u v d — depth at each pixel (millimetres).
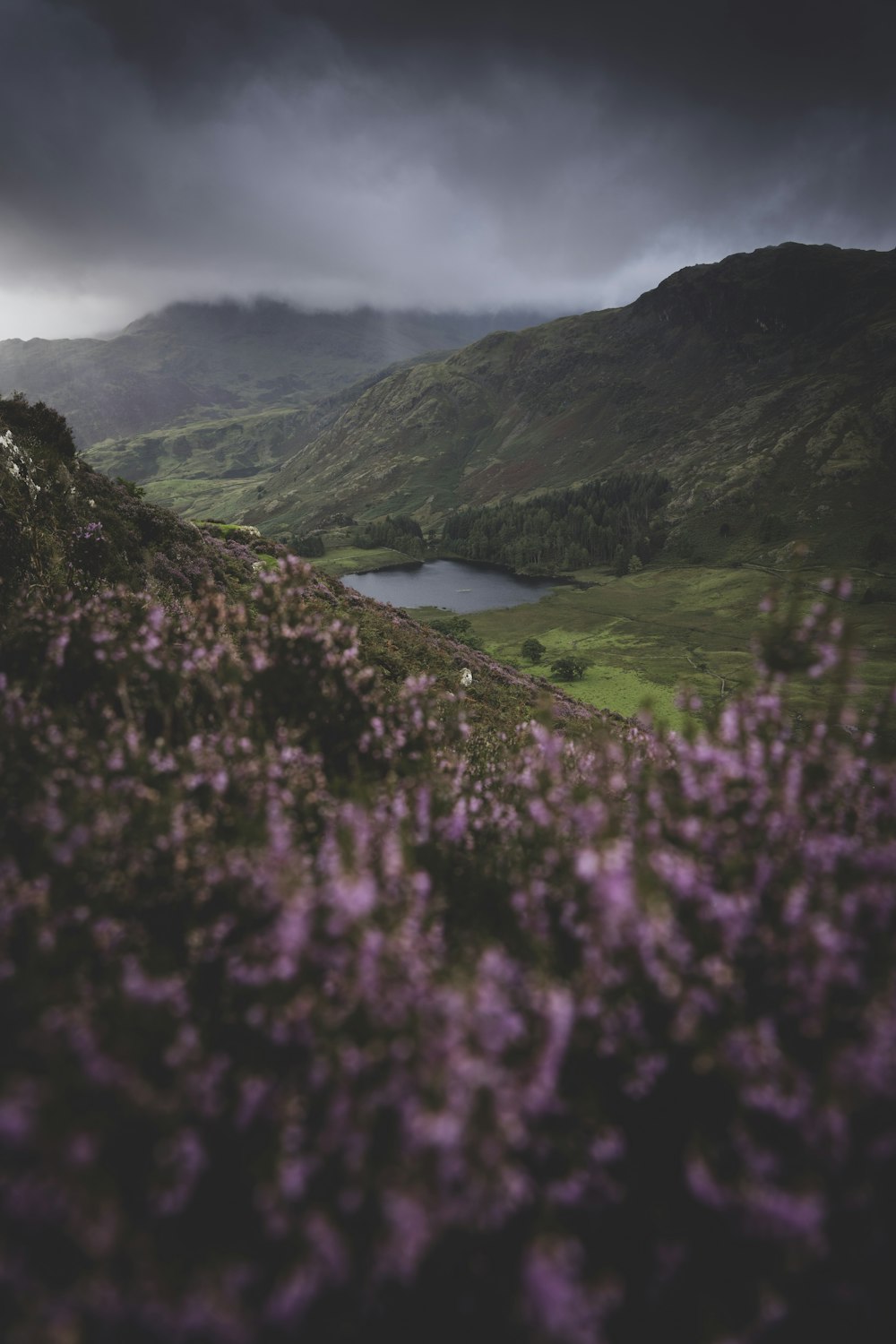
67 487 14117
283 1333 2170
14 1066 2436
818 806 3953
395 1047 2365
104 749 4285
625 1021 2801
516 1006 2830
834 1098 2340
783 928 3145
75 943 3018
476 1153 2107
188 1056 2475
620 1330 2371
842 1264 2426
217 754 4496
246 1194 2389
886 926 3160
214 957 3215
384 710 5789
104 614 6090
